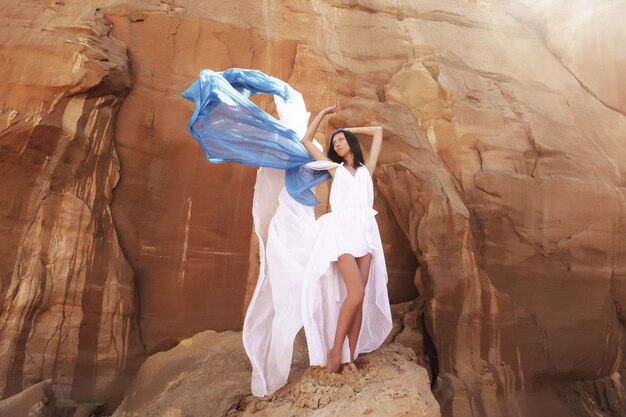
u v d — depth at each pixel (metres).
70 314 4.42
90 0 5.48
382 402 3.04
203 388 4.17
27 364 4.16
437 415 3.28
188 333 5.00
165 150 5.38
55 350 4.29
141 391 4.39
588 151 6.07
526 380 5.02
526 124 6.05
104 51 5.06
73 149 4.74
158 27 5.68
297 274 3.70
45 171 4.60
